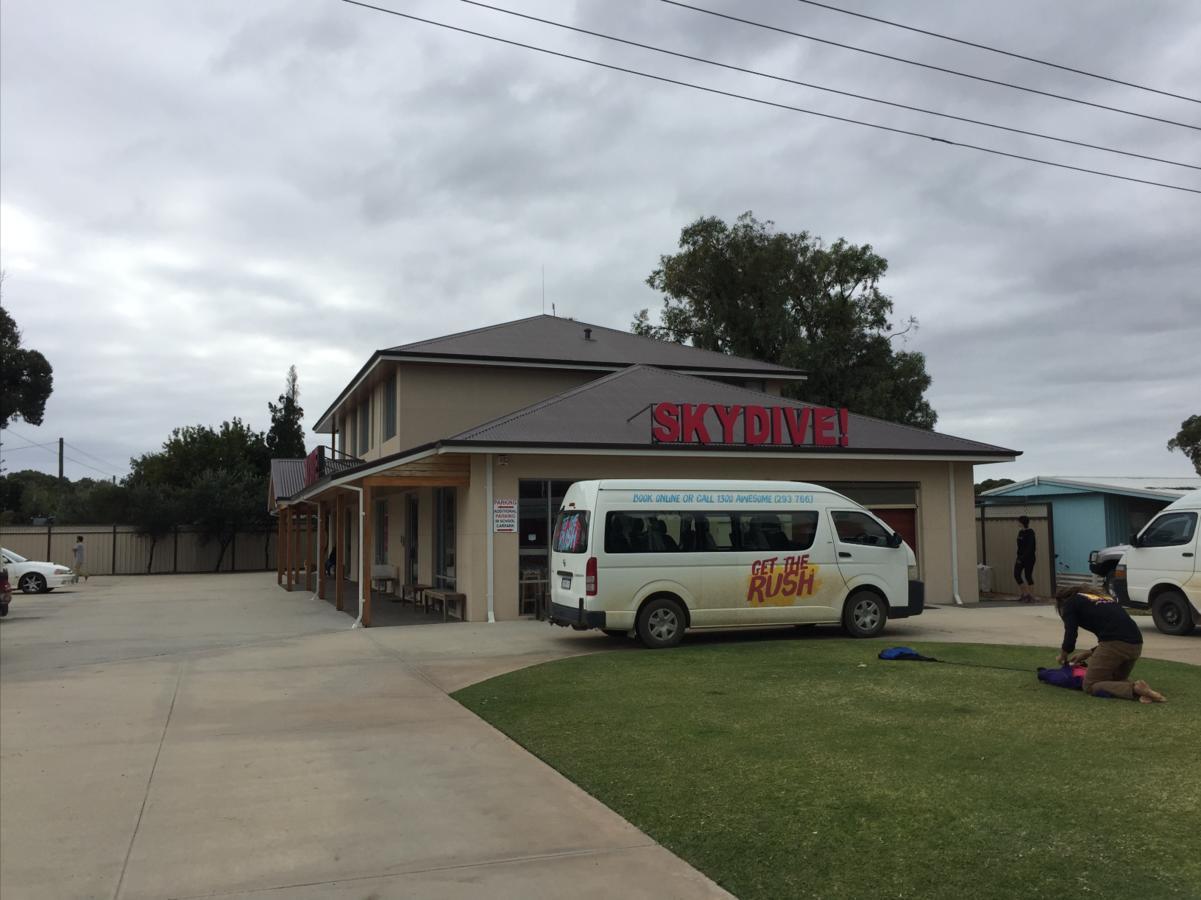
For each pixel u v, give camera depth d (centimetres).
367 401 2923
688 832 526
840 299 4456
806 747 701
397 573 2542
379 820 573
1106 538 2288
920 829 509
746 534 1364
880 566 1423
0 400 4297
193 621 1809
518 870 484
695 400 2086
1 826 570
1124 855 462
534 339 2630
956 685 956
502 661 1223
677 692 946
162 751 759
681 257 4550
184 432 4806
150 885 474
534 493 1773
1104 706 843
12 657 1320
